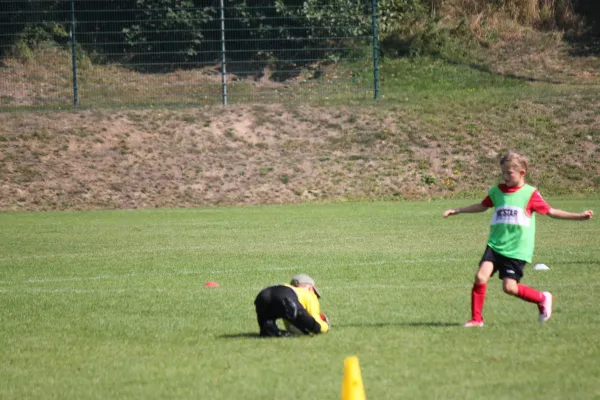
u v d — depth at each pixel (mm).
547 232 65938
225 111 126062
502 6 163750
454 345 26781
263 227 75250
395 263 50375
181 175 109250
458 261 50656
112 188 106062
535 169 108438
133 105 130125
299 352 26531
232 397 21625
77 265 53000
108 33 146625
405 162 111375
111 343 29500
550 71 147500
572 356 24812
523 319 31531
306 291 29703
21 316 35562
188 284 44375
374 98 131375
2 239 69062
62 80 140250
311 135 119125
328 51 147625
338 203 100938
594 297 36656
